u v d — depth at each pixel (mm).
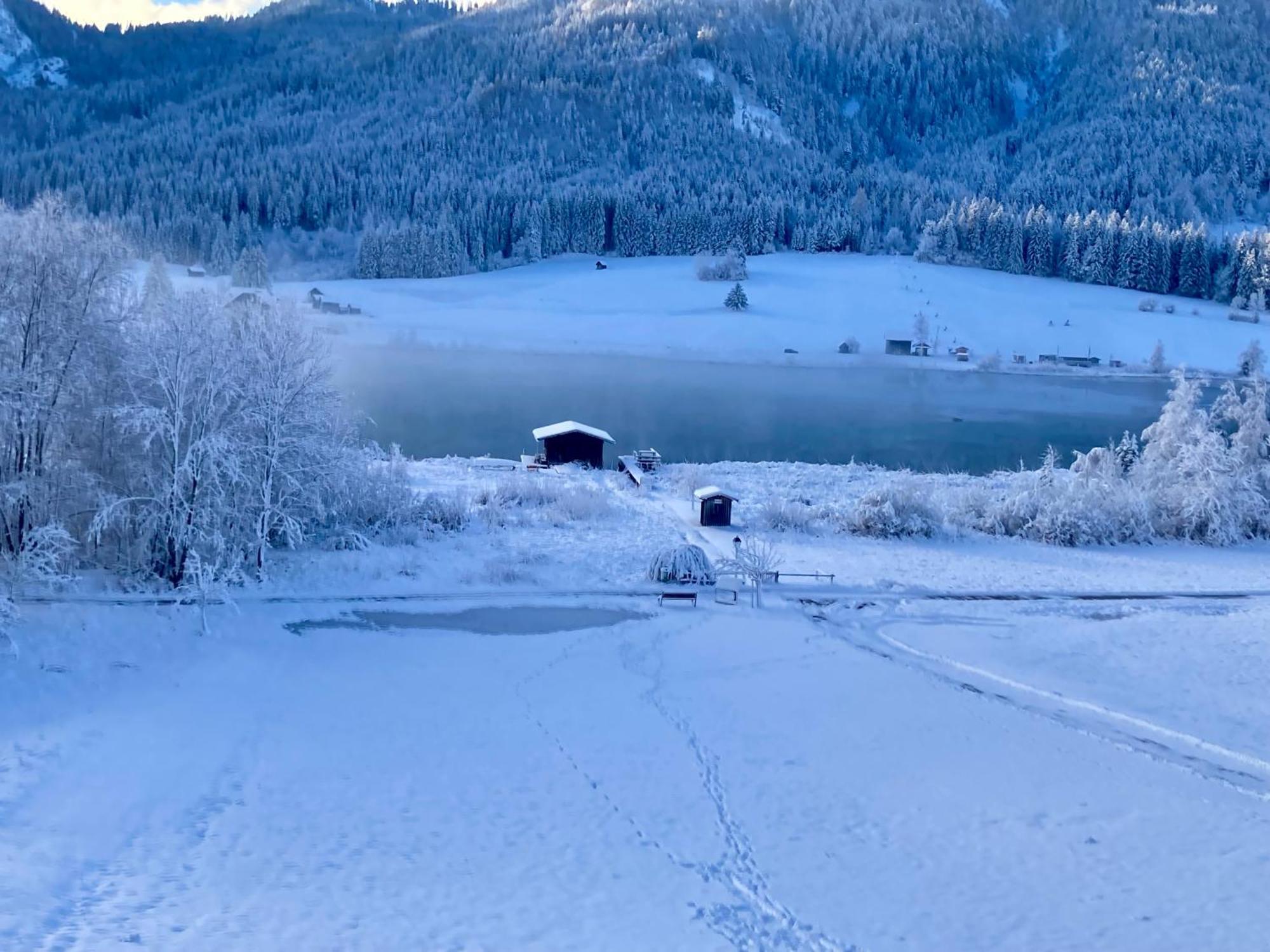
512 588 29781
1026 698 23312
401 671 23234
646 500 42875
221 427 28438
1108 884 15359
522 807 17016
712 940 13445
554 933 13383
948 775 19047
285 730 19594
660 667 24344
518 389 82312
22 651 22016
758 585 29953
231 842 15336
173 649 23453
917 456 62656
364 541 31641
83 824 15477
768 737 20500
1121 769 19656
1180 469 42688
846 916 14203
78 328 26938
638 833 16359
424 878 14641
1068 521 39406
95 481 27312
